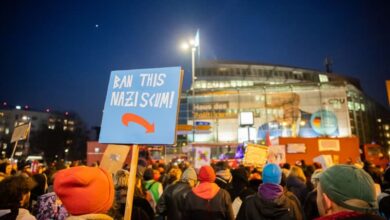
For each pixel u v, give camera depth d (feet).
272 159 46.80
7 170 23.88
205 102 194.80
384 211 11.31
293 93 191.11
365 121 207.41
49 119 352.49
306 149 62.18
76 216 6.25
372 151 77.30
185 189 16.49
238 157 66.18
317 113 187.32
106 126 12.66
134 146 11.89
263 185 12.39
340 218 5.73
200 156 45.80
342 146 62.54
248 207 12.39
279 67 240.12
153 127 11.93
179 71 12.42
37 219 12.87
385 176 14.93
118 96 12.93
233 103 192.65
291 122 185.88
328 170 6.35
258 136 186.91
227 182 20.79
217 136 187.21
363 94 217.36
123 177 14.19
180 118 193.98
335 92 190.19
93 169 6.72
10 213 9.77
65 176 6.36
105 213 6.82
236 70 234.38
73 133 288.71
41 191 17.52
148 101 12.35
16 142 32.81
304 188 19.76
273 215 11.93
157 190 23.06
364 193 5.79
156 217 22.24
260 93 193.36
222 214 14.55
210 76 230.07
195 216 14.53
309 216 15.51
